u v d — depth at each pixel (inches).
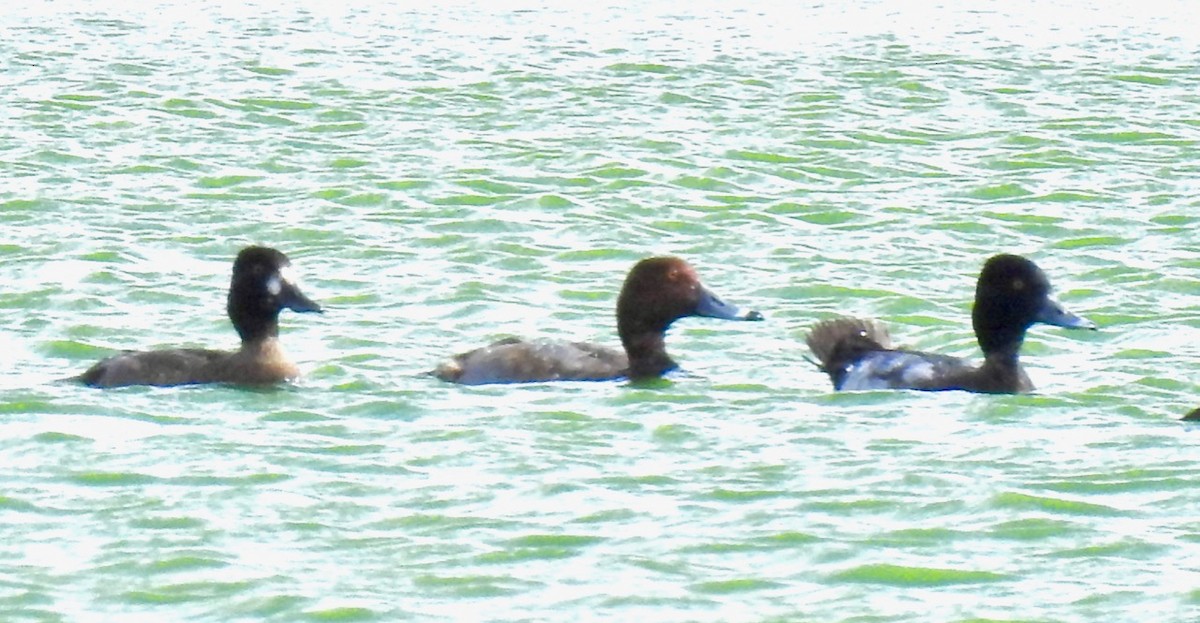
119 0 1825.8
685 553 535.8
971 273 925.2
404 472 605.6
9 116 1293.1
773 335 804.6
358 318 828.0
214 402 684.1
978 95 1403.8
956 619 490.3
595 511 568.1
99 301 851.4
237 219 1023.6
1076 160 1194.6
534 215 1042.1
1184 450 625.3
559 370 720.3
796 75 1473.9
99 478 595.8
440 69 1489.9
